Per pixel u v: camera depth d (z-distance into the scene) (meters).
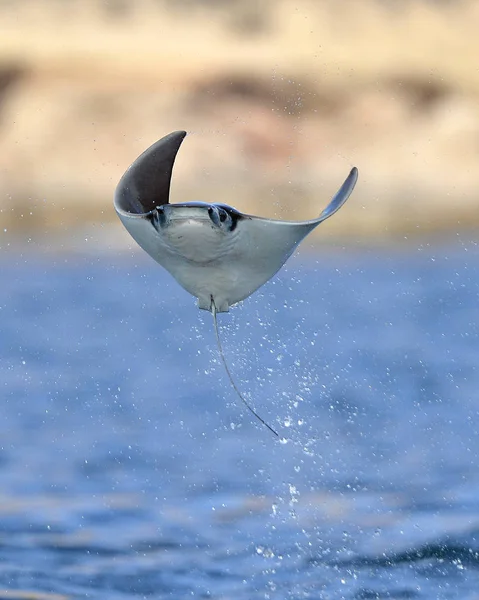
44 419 29.11
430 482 21.34
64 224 88.50
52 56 103.06
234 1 115.94
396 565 16.22
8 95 100.44
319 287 67.75
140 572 15.84
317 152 94.94
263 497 20.38
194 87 99.00
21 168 93.62
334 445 25.08
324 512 19.23
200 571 15.92
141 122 97.12
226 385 35.34
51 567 16.00
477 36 109.62
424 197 90.19
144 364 40.94
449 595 15.02
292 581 15.53
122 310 60.22
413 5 113.38
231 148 92.56
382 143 97.31
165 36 108.75
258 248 13.23
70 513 19.11
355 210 88.00
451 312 56.41
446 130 98.12
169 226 12.77
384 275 72.69
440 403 30.33
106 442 25.80
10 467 23.00
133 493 20.69
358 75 102.69
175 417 29.23
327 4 114.31
